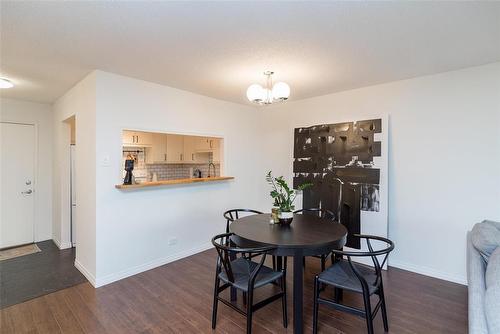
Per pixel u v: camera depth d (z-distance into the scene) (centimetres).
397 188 329
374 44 223
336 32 202
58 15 176
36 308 241
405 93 320
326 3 164
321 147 388
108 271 291
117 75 295
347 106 368
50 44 220
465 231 284
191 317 228
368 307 183
